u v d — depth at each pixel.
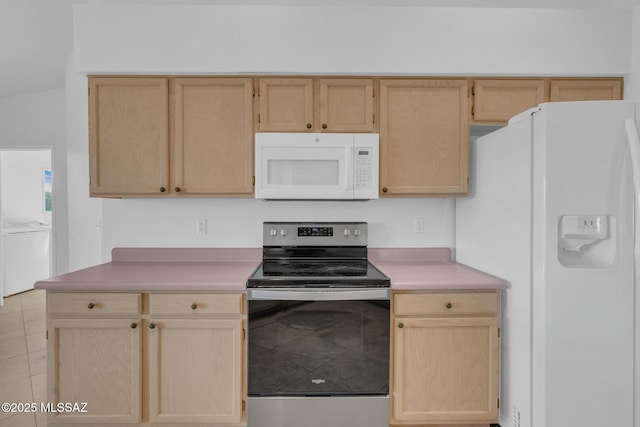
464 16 2.04
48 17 2.57
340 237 2.27
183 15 1.99
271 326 1.69
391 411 1.74
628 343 1.46
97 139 2.00
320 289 1.68
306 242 2.26
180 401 1.70
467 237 2.18
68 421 1.68
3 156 4.81
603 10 2.05
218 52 2.00
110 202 2.30
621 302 1.45
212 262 2.27
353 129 2.04
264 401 1.70
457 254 2.33
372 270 1.95
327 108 2.03
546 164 1.46
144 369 1.70
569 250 1.54
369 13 2.02
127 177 2.01
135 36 1.98
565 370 1.47
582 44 2.04
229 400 1.70
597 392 1.46
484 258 1.96
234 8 2.01
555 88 2.06
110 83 2.00
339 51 2.02
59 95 3.89
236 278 1.78
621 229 1.44
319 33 2.02
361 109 2.04
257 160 1.95
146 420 1.70
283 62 2.00
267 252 2.25
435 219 2.36
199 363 1.69
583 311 1.46
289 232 2.25
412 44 2.03
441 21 2.04
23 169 5.04
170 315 1.69
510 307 1.71
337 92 2.04
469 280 1.76
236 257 2.29
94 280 1.71
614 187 1.44
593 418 1.47
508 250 1.73
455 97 2.05
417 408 1.73
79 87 3.09
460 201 2.28
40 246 4.75
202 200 2.32
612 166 1.44
